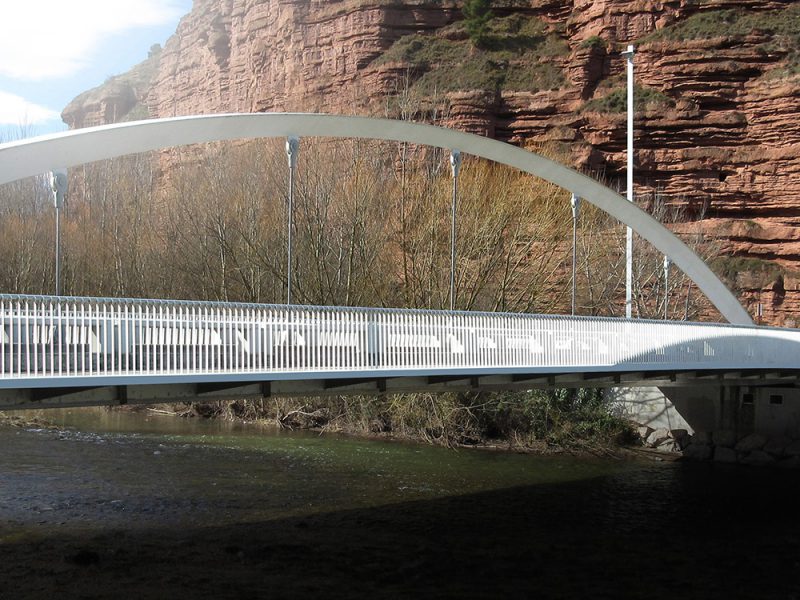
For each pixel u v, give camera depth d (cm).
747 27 5862
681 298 4703
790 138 5488
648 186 5788
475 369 1650
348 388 1623
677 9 6178
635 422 3109
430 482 2284
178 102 10150
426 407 3033
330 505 1975
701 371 2331
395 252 3734
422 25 6925
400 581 1452
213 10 10194
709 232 5397
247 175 4422
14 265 4434
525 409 3002
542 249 3856
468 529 1817
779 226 5391
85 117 13225
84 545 1573
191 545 1603
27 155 1429
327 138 4456
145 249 4422
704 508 2130
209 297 3725
